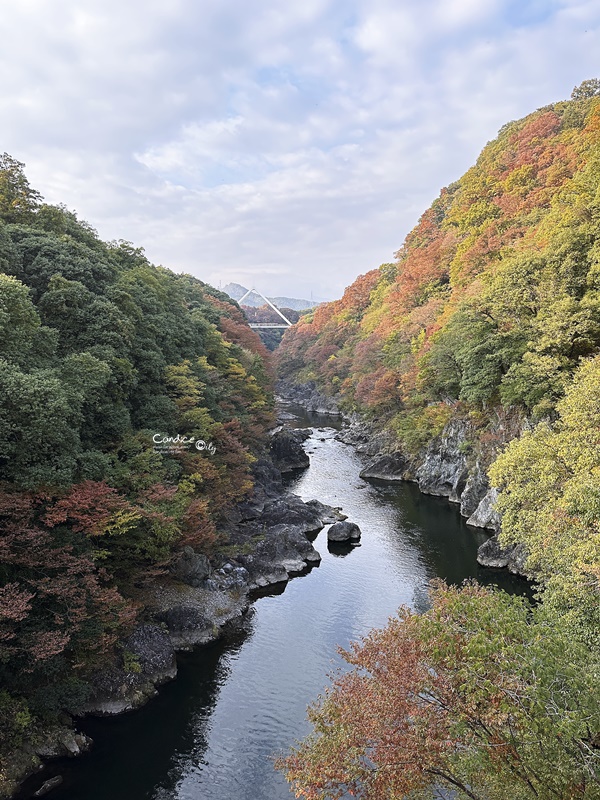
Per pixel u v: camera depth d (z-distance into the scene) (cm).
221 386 4678
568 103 8906
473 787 1210
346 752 1151
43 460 2053
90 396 2538
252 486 4328
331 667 2416
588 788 979
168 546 2686
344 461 6650
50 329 2492
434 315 6975
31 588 1934
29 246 3241
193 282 10281
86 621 2050
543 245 4650
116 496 2312
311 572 3462
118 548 2495
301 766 1248
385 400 6931
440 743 1094
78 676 2070
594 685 1077
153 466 2855
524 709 1003
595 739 1066
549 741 985
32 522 2011
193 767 1847
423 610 2897
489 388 4138
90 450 2472
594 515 1870
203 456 3641
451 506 4788
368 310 11606
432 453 5262
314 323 14612
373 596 3109
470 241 7188
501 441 4216
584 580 1772
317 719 1356
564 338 3316
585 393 2241
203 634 2609
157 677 2270
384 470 5819
